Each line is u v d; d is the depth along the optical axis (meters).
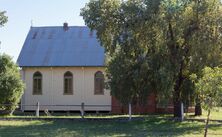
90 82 46.03
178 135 24.58
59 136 23.83
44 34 50.50
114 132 26.09
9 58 39.84
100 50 47.38
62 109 45.94
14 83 39.12
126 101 33.06
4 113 40.22
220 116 38.91
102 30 32.84
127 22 32.34
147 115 40.22
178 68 32.12
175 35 32.09
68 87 46.44
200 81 18.77
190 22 31.84
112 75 32.66
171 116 36.50
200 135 24.58
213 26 31.33
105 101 45.50
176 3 31.38
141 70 32.00
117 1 32.78
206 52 31.20
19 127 28.70
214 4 31.34
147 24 31.80
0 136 23.39
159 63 32.00
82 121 33.44
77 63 46.00
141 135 24.52
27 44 49.12
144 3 31.80
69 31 50.69
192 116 38.22
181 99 33.41
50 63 46.38
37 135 24.17
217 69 18.73
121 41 32.69
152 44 32.31
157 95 32.44
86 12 33.19
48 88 46.56
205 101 18.67
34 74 46.94
